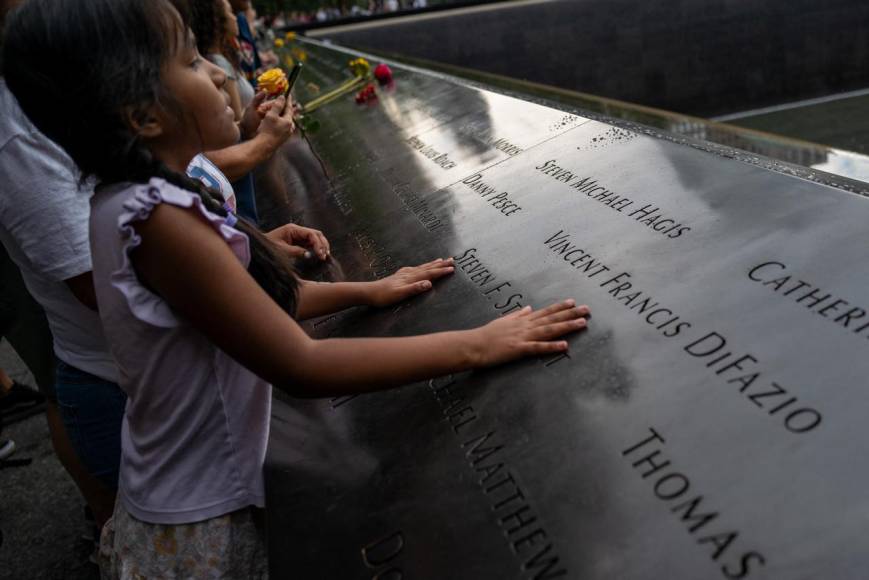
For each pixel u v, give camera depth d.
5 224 1.88
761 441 1.21
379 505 1.48
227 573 1.60
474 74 5.82
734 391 1.33
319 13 24.94
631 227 2.02
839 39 17.31
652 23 17.42
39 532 3.71
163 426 1.53
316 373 1.41
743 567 1.04
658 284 1.72
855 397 1.21
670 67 17.78
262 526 1.67
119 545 1.67
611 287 1.79
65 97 1.31
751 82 17.77
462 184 2.95
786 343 1.39
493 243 2.31
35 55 1.30
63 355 2.15
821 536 1.03
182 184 1.45
